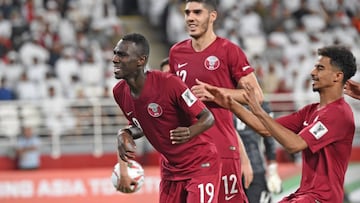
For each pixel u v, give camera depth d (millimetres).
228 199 19406
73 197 37969
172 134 16766
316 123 16891
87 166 42406
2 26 50125
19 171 40125
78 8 54312
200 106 17047
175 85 16984
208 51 19156
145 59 16969
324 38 54812
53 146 42188
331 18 56719
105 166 42625
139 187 18844
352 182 41406
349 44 55094
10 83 45406
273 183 24078
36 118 42156
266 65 50844
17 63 47438
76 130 42594
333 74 17078
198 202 17594
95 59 49094
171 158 17875
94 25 53500
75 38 51031
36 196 37750
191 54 19328
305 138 16734
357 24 57281
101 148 42594
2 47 48656
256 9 56406
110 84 46812
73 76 46781
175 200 18125
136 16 59469
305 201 17031
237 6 55969
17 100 44156
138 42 16891
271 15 56312
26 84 44562
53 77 46781
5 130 41406
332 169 17109
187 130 16766
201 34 19078
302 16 56438
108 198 38250
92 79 46906
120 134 17562
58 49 49094
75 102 42344
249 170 20531
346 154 17234
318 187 17109
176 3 56406
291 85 49031
